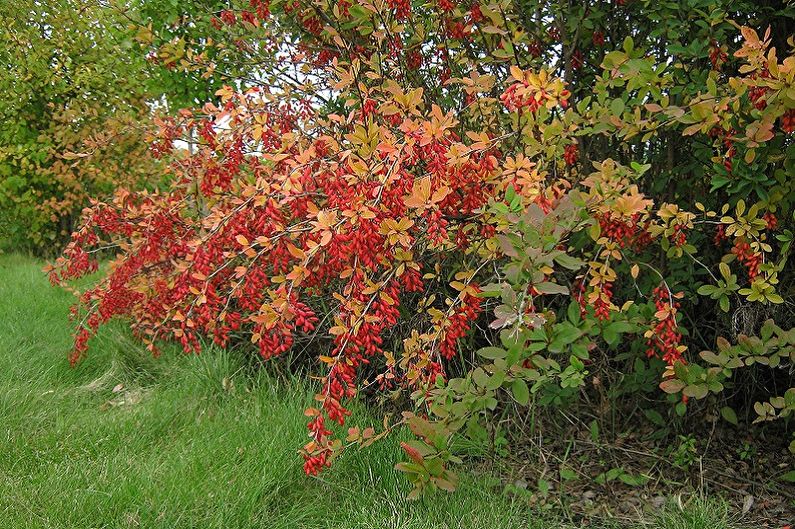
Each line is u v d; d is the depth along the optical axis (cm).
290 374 405
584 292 293
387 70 379
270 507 288
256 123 336
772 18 331
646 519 292
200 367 407
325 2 369
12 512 271
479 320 396
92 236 436
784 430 360
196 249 342
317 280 328
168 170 424
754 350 277
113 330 475
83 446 331
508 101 267
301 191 277
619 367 369
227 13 443
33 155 882
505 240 229
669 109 272
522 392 256
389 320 266
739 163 279
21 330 498
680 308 356
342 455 312
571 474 307
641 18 357
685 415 350
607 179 266
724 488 316
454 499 288
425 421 272
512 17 347
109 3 495
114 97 875
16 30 916
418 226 316
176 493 280
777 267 277
